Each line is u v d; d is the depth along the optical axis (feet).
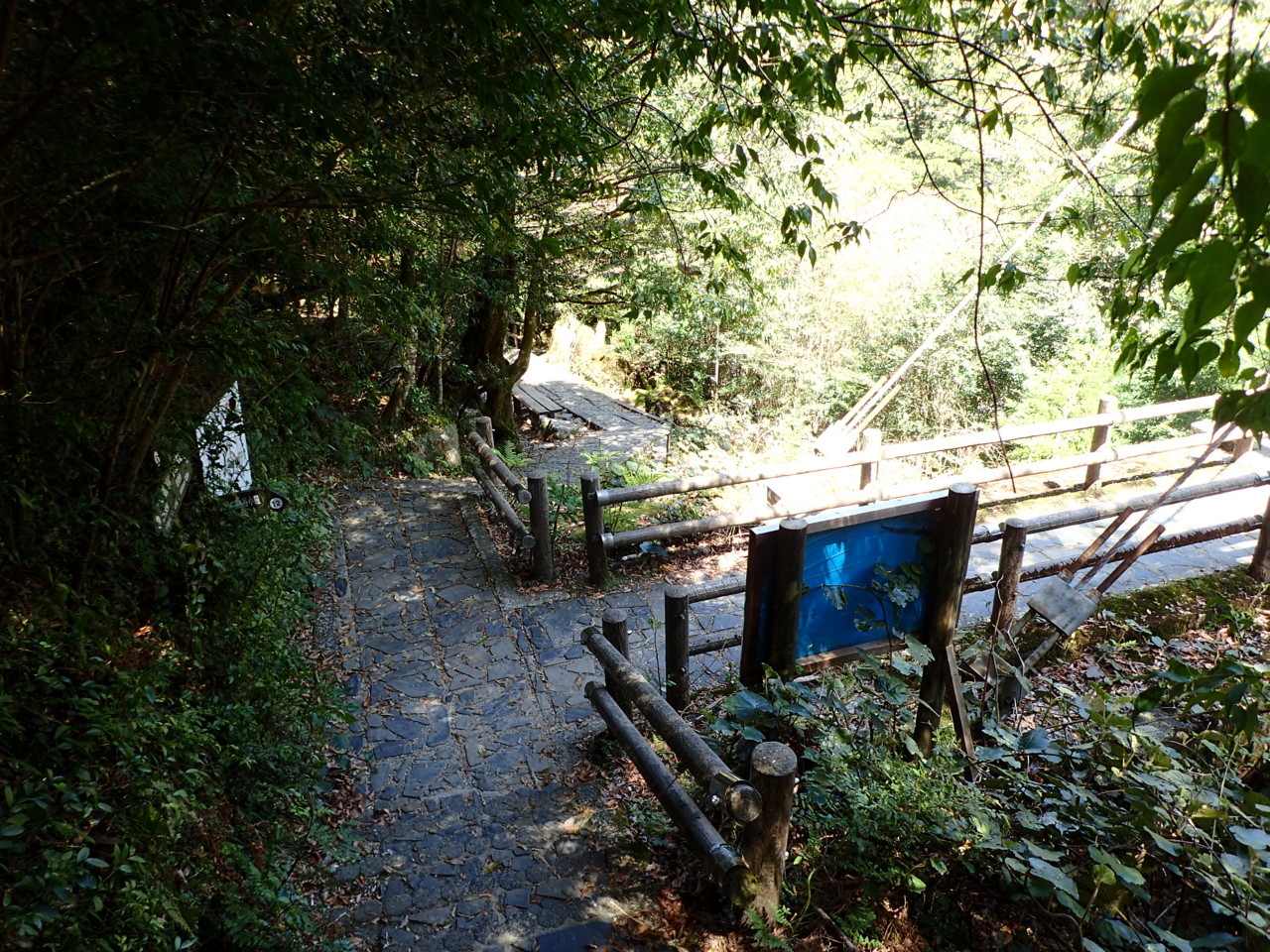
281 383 17.43
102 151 6.94
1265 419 4.58
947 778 10.55
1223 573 17.80
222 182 8.54
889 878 9.71
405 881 10.79
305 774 11.64
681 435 34.17
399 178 7.75
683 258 20.61
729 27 8.88
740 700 11.09
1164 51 8.43
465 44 6.98
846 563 11.78
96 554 10.75
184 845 8.26
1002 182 30.73
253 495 16.07
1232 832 9.34
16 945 5.63
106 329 10.28
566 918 10.11
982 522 21.04
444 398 32.86
